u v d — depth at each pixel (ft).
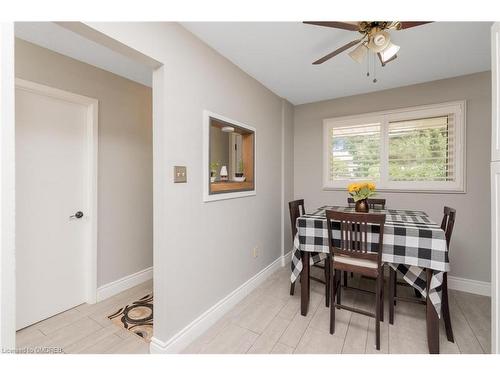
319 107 11.34
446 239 5.64
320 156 11.34
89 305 7.50
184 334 5.63
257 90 8.92
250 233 8.59
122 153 8.44
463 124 8.46
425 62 7.58
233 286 7.63
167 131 5.20
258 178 9.05
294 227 8.24
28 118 6.32
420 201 9.24
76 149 7.35
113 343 5.75
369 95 10.21
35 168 6.48
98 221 7.73
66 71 6.83
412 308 7.29
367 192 7.41
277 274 10.07
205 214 6.38
